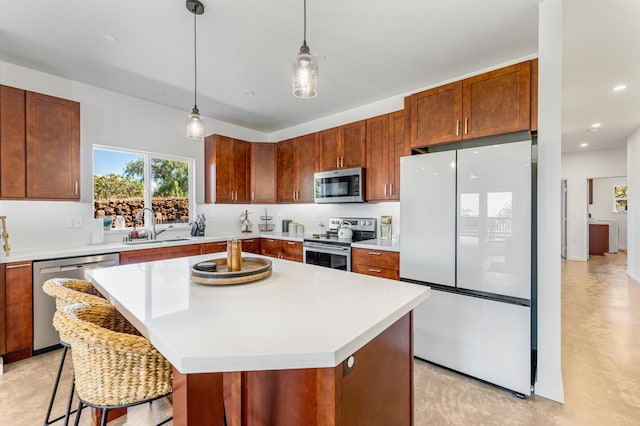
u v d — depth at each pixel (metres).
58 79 2.86
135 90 3.20
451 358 2.21
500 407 1.82
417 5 1.87
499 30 2.14
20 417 1.70
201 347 0.79
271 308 1.11
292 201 4.18
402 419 1.28
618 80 3.12
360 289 1.37
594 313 3.40
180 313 1.05
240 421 1.22
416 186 2.43
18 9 1.88
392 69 2.73
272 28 2.10
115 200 3.34
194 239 3.56
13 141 2.41
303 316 1.03
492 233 2.03
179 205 3.91
